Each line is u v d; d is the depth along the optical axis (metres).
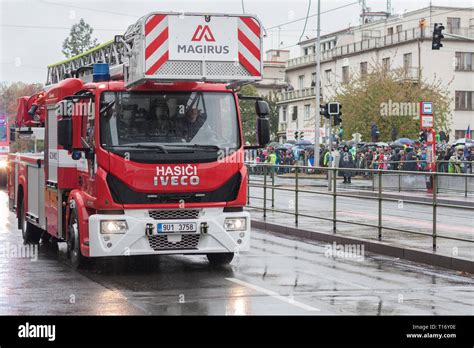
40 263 12.84
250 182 22.58
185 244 11.39
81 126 12.05
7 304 9.21
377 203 15.62
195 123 11.60
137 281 10.90
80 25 67.06
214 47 11.47
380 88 61.44
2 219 20.98
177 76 11.29
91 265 12.10
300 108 87.75
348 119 61.84
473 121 71.56
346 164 43.34
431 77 69.94
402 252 13.55
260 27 11.66
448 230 14.19
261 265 12.52
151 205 11.23
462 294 9.88
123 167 11.16
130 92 11.48
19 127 16.98
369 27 82.62
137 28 11.34
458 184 24.39
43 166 14.10
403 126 60.41
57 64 18.41
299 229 17.06
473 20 74.31
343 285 10.52
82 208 11.83
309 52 95.00
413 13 76.50
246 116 73.31
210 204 11.45
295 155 53.81
